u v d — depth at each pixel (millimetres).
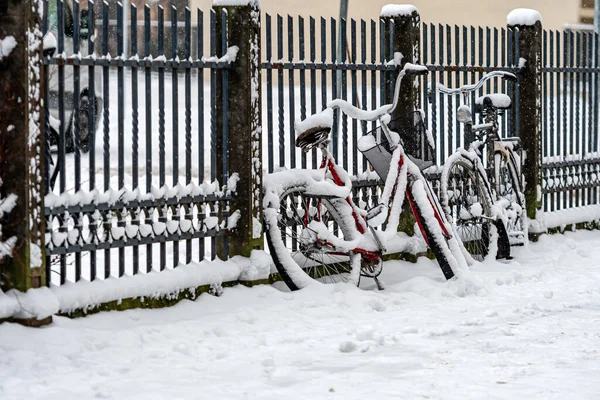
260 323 7719
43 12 7230
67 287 7277
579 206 13445
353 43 10039
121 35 7703
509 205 11211
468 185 10867
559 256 11203
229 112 8742
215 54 8727
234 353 6781
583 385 6039
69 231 7371
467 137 11297
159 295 7883
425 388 5941
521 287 9555
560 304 8711
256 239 8789
